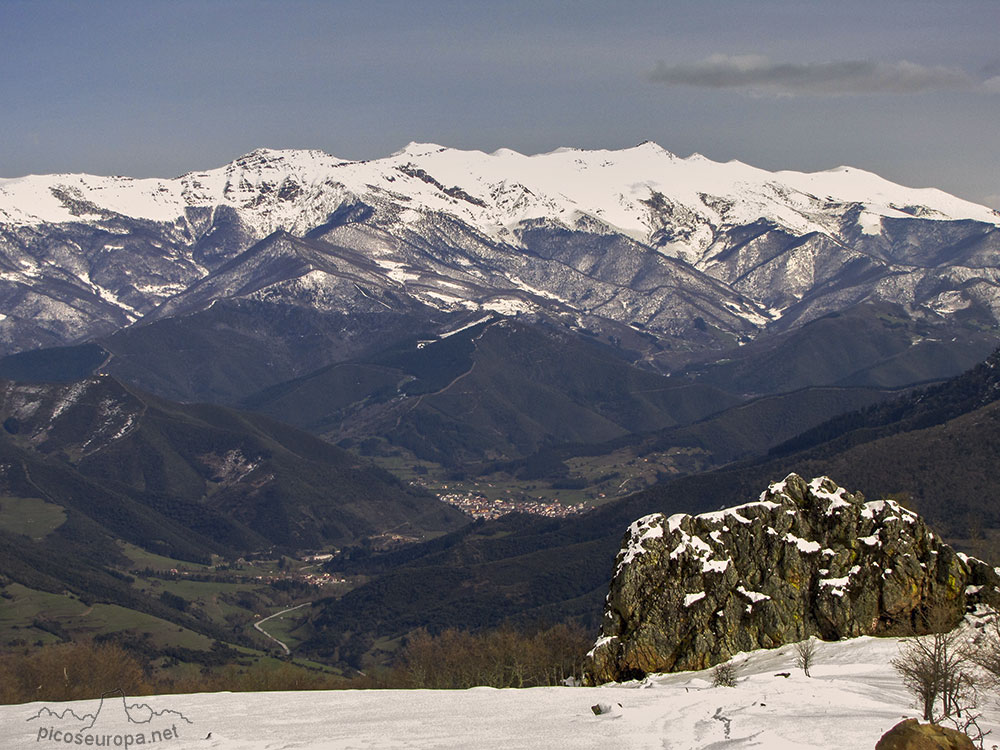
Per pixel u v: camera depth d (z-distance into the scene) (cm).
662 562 11006
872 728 6844
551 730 7319
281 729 7675
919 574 10694
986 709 7438
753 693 8038
